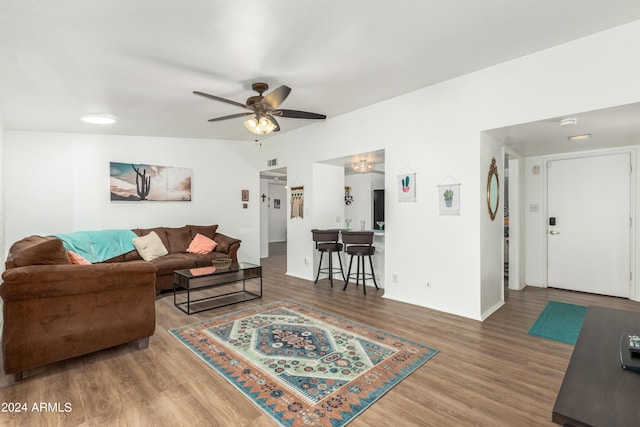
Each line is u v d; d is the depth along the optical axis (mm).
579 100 2721
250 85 3457
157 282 4453
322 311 3682
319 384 2154
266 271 6145
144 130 5223
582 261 4508
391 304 3945
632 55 2482
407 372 2305
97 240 4664
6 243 4684
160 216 5711
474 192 3389
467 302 3473
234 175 6340
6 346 2133
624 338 1292
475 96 3338
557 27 2521
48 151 4949
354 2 2127
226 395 2035
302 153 5445
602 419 827
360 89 3738
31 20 2205
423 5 2188
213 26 2350
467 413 1853
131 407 1914
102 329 2496
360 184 8547
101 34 2408
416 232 3893
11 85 3258
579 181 4512
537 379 2211
